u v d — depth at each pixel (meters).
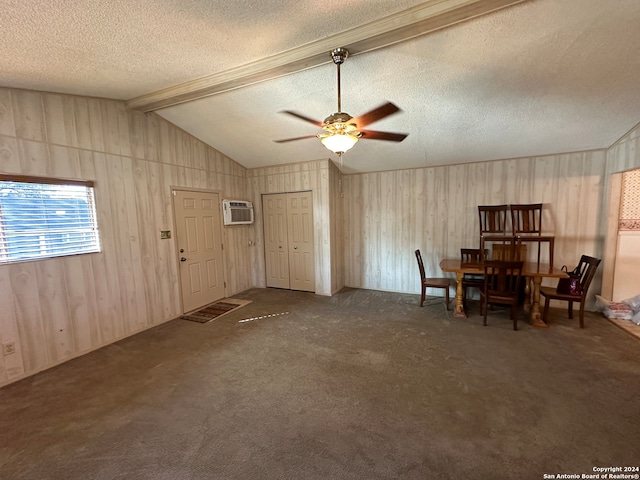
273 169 5.41
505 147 3.99
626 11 1.83
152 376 2.63
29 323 2.70
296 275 5.48
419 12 1.91
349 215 5.60
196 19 1.87
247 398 2.29
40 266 2.77
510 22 1.99
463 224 4.73
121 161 3.44
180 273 4.24
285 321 3.94
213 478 1.58
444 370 2.64
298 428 1.95
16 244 2.62
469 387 2.37
